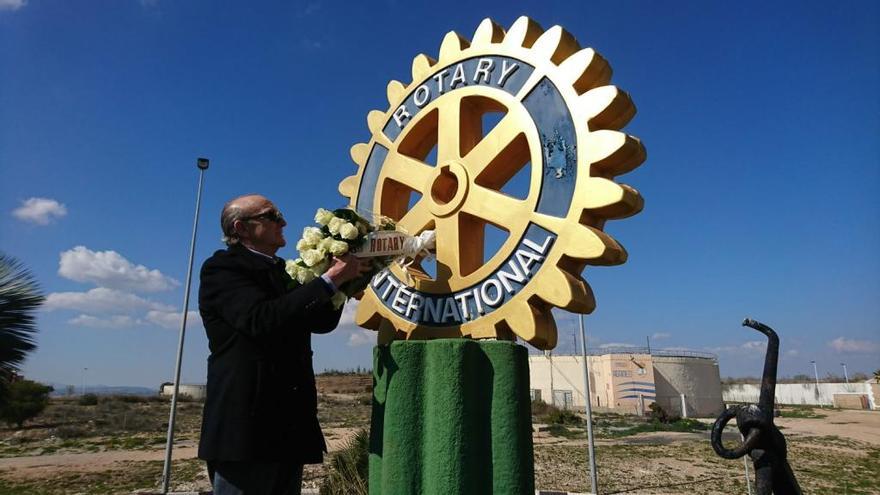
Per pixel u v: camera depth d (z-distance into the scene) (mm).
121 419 35969
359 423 32750
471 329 3432
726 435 28469
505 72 3688
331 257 2939
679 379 45188
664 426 33188
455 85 3979
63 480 16188
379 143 4426
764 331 2562
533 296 3227
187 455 21250
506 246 3387
